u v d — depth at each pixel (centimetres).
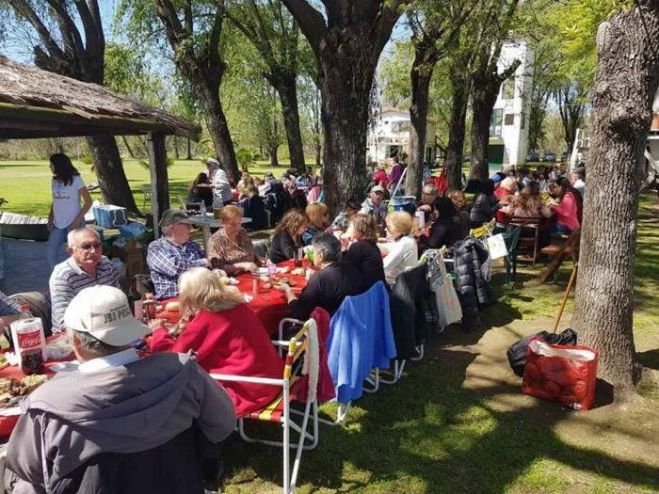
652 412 384
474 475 321
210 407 176
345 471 323
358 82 797
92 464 150
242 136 4944
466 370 466
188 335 285
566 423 376
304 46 1958
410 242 514
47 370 256
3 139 753
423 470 325
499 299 669
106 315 161
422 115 1269
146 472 158
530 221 825
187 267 454
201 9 1465
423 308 454
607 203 394
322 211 661
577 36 436
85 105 510
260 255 617
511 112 4322
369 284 404
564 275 780
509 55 2164
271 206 1333
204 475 196
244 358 290
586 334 419
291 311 389
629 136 380
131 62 1538
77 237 354
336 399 347
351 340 344
